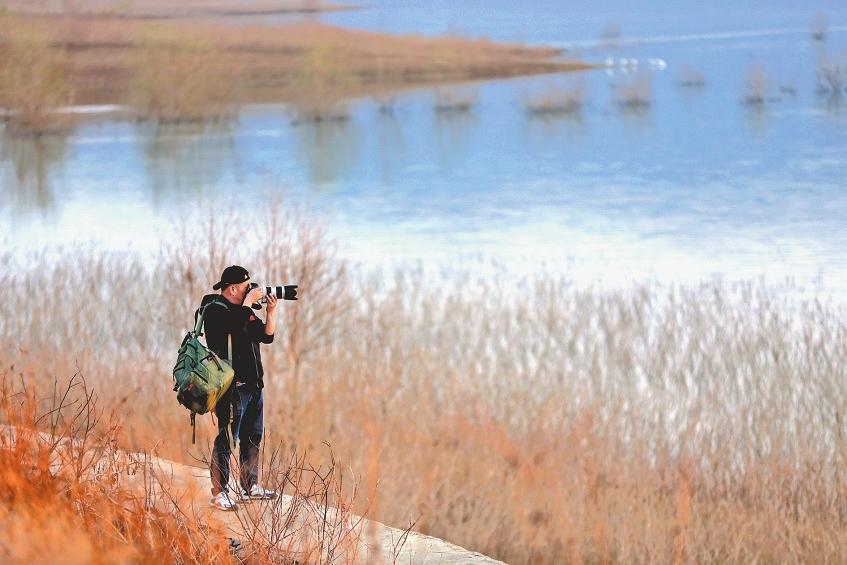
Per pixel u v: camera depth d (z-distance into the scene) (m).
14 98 148.00
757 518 34.28
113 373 40.72
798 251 77.56
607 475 36.72
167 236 83.56
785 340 51.06
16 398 27.97
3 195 105.25
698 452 39.16
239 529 23.23
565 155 130.75
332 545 23.30
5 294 53.41
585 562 30.67
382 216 94.69
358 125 160.88
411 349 46.88
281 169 122.19
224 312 24.41
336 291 52.47
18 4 159.00
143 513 20.64
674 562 31.05
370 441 34.84
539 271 71.62
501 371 46.12
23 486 19.64
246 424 24.78
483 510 32.12
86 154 134.38
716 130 145.38
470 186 111.31
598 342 51.34
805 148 128.00
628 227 89.25
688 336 52.12
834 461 37.69
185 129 157.25
